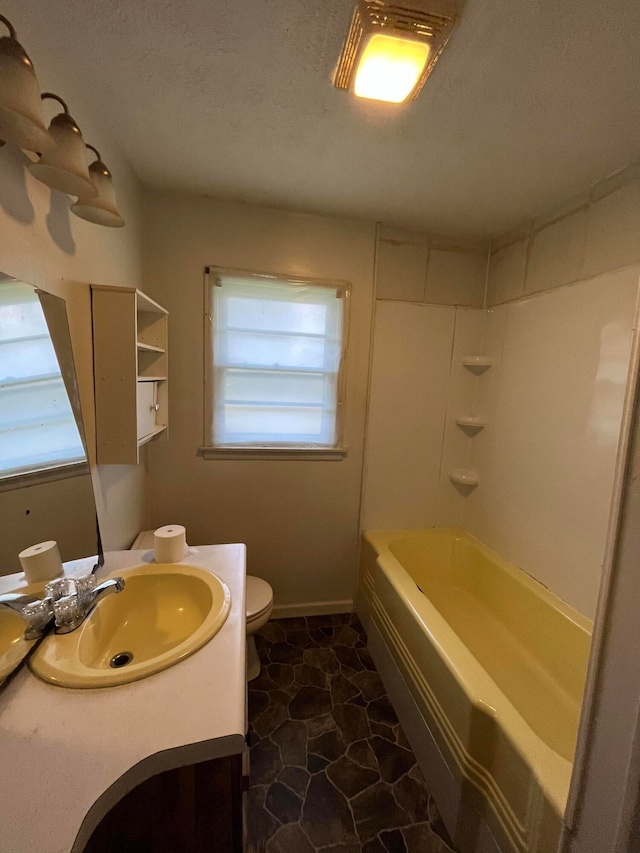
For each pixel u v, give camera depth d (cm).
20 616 83
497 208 181
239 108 122
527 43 93
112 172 138
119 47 100
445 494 237
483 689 111
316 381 209
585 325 158
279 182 168
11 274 79
